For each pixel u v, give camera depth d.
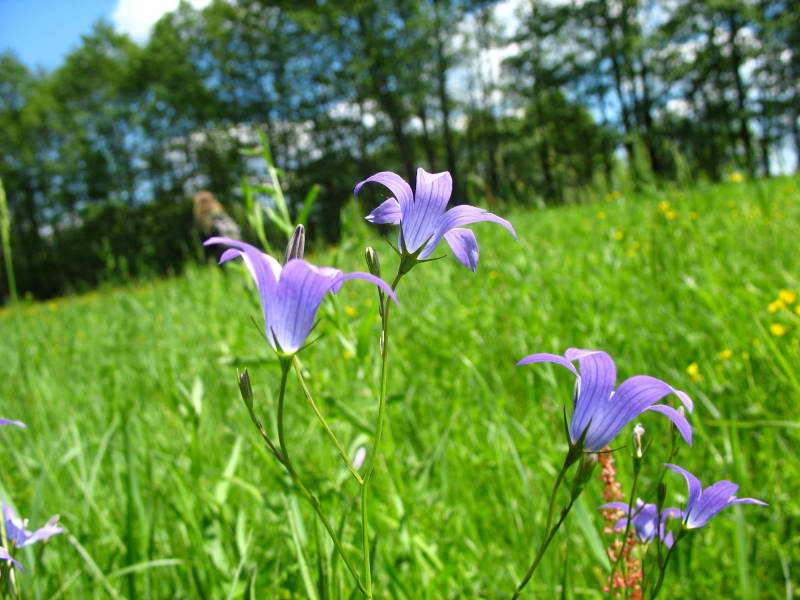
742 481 2.22
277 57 50.09
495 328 4.34
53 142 57.28
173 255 27.47
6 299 33.06
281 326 1.05
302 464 2.72
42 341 6.21
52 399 4.01
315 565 1.85
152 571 2.06
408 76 46.06
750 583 1.91
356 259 6.41
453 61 47.41
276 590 1.87
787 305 3.57
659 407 1.12
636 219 7.14
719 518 2.21
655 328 3.85
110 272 7.75
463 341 4.32
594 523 2.13
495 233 7.16
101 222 52.06
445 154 56.53
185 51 54.25
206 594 1.96
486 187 7.02
